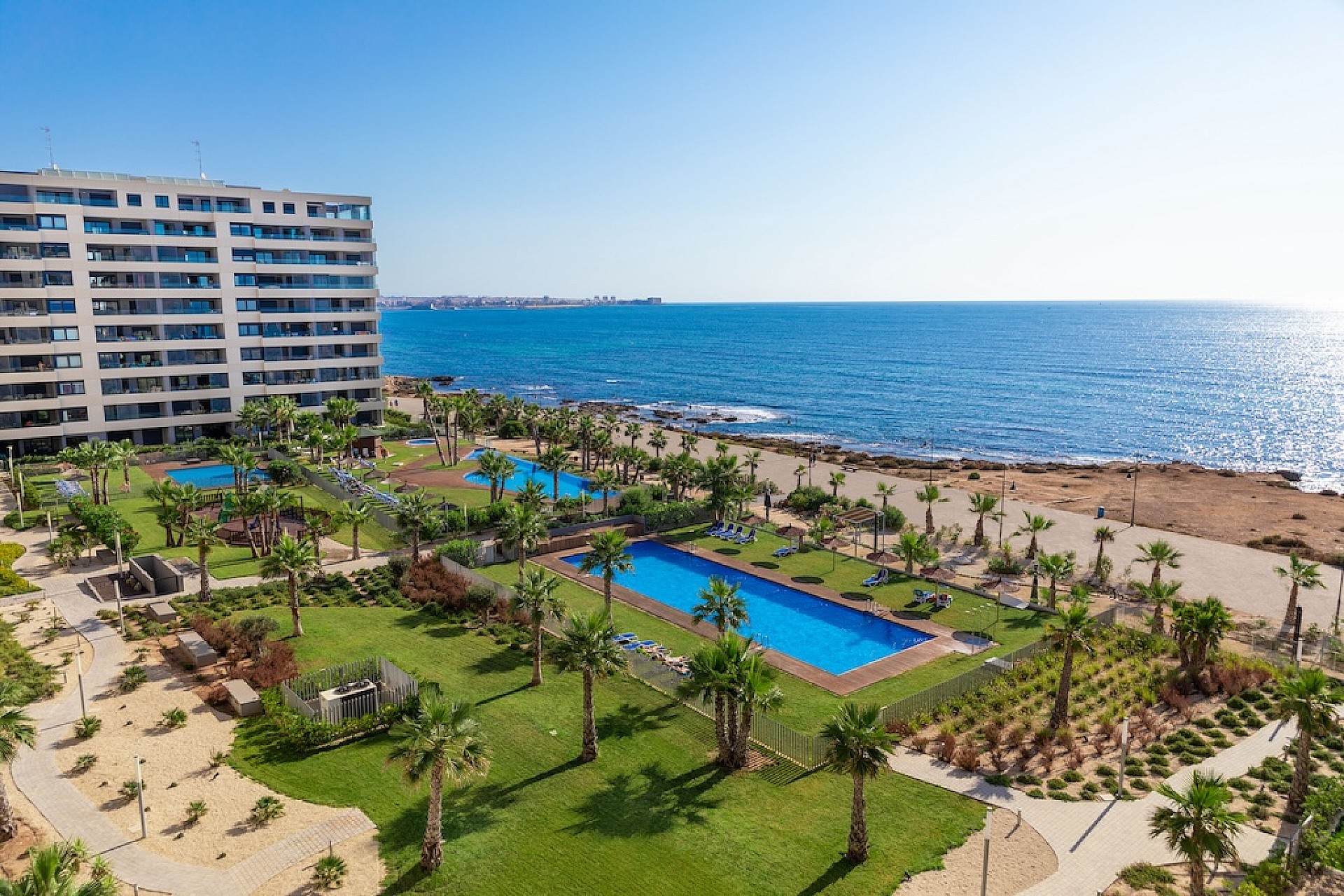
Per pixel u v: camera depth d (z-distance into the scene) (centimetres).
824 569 7250
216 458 10938
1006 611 6272
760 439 15300
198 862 3128
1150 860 3266
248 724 4181
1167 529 9319
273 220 11894
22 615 5534
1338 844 3278
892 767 3969
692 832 3412
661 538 8056
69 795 3525
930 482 11575
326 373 12694
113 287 10669
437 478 10594
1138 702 4684
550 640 5306
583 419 11656
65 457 8488
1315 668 5138
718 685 3775
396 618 5800
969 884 3100
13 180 10044
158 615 5494
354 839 3300
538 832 3388
